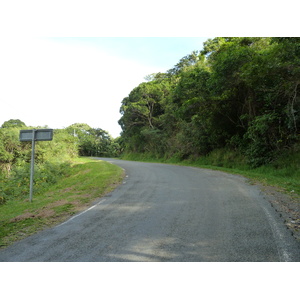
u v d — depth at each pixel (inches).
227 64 626.5
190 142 1135.6
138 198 355.3
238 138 829.2
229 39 848.3
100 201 350.0
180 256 164.1
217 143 981.8
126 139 2212.1
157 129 1696.6
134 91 1910.7
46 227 244.5
